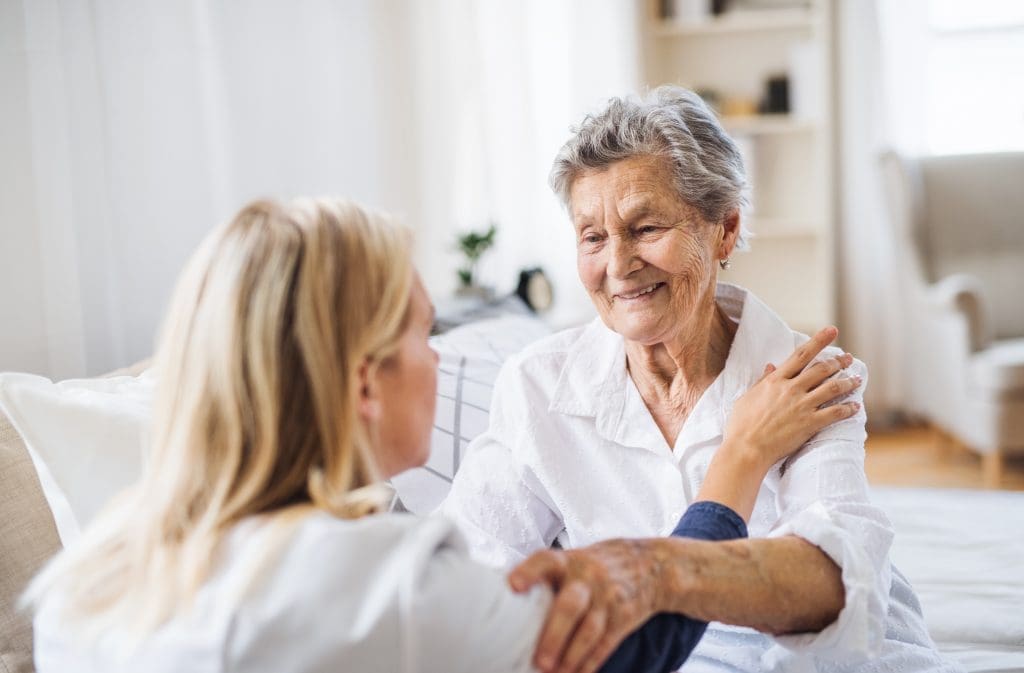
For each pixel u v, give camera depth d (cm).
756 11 444
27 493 120
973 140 454
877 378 460
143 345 234
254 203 81
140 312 233
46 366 206
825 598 96
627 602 83
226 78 262
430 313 90
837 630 95
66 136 209
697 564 90
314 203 82
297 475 78
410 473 151
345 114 316
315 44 301
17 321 201
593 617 80
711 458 122
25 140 202
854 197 451
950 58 452
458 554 77
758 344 126
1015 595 161
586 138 122
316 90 301
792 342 126
